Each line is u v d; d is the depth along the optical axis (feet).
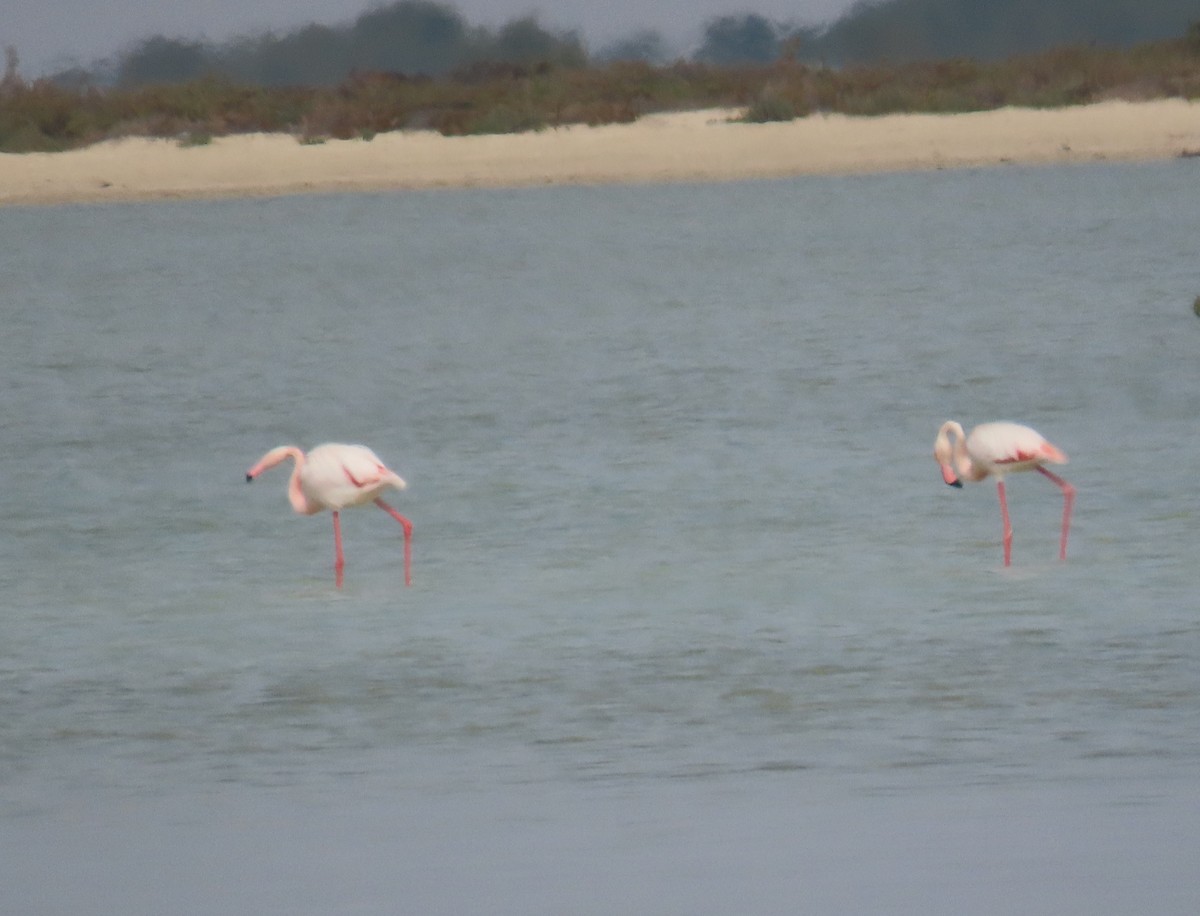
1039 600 38.01
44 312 98.02
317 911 22.47
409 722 30.66
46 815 26.35
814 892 22.61
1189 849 23.72
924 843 24.21
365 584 41.70
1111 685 31.65
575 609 38.29
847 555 43.06
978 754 28.07
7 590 41.70
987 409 63.57
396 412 66.54
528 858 24.04
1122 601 37.73
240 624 37.88
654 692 32.04
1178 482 50.26
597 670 33.53
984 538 44.62
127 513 50.57
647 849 24.25
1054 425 60.23
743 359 75.46
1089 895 22.30
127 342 86.43
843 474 52.95
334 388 72.49
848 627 36.19
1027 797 25.95
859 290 96.32
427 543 45.93
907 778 27.04
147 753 29.30
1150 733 28.91
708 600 38.81
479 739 29.63
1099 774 26.91
